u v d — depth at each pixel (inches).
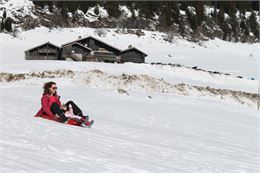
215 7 7652.6
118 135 407.8
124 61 3563.0
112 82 1873.8
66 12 6136.8
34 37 5098.4
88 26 6176.2
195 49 5836.6
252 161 353.7
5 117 410.9
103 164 226.2
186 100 1544.0
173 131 607.5
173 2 6948.8
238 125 970.7
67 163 210.7
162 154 312.2
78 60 3499.0
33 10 5876.0
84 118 442.9
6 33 4990.2
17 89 1339.8
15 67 2674.7
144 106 1163.9
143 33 5959.6
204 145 435.2
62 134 332.2
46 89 452.1
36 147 246.4
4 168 174.6
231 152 406.9
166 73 2955.2
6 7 5708.7
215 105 1540.4
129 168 226.5
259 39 7249.0
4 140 254.4
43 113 459.2
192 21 6879.9
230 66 4658.0
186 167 268.5
